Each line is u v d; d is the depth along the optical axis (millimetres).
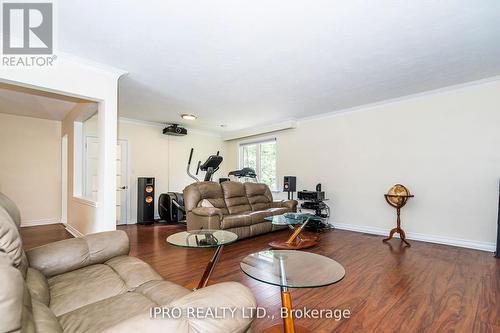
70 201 4375
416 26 2031
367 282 2281
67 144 4750
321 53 2469
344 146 4605
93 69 2631
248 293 964
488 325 1632
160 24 1974
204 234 2350
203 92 3609
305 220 3549
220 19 1917
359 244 3547
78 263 1543
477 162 3293
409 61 2660
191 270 2588
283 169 5594
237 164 6727
